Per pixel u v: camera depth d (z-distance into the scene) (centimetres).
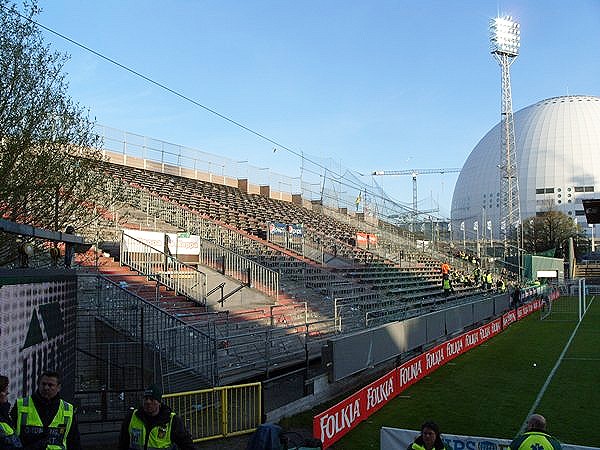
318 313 2320
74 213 1639
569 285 5844
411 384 1602
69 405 563
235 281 2206
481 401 1416
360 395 1217
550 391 1529
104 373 1422
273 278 2417
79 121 1553
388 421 1228
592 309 4222
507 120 9625
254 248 2942
